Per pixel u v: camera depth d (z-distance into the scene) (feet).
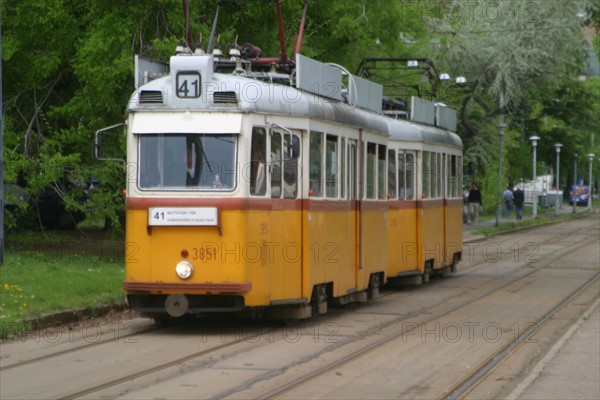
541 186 301.63
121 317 63.77
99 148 57.57
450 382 42.09
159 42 88.58
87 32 93.15
